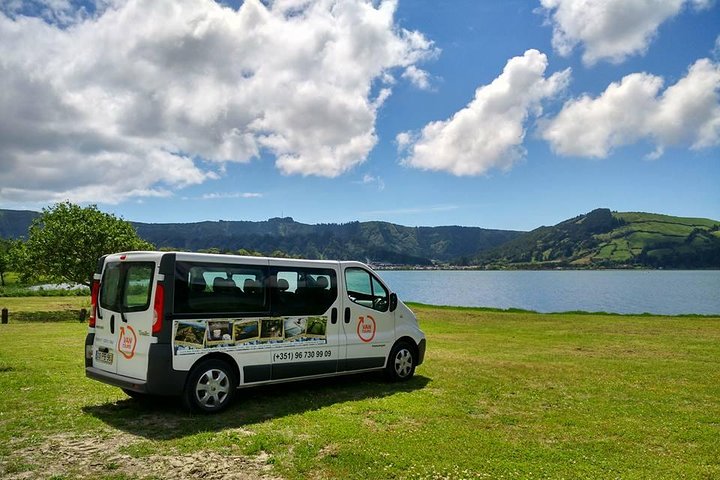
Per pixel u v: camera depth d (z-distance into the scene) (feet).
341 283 29.68
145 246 120.67
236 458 17.94
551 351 47.80
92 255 109.50
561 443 20.44
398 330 32.32
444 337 60.49
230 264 25.14
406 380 32.53
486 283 448.24
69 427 21.31
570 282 457.68
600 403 27.14
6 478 15.89
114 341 24.50
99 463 17.30
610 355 45.11
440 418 23.70
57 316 97.04
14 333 62.64
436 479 16.48
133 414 23.47
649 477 16.99
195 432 20.84
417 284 427.33
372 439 20.17
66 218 112.37
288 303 27.09
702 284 401.49
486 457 18.53
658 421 23.81
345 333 29.48
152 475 16.34
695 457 19.13
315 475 16.57
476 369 36.88
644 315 97.04
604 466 17.97
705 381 33.22
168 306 22.80
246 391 28.66
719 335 61.52
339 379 32.71
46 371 33.83
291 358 26.84
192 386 23.29
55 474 16.28
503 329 70.79
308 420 22.82
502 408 25.89
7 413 23.36
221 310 24.50
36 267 109.19
